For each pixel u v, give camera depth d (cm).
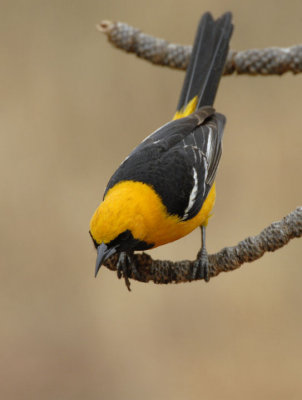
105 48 1683
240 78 1661
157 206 930
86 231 1611
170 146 1007
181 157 989
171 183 953
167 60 1136
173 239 1009
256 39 1627
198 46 1142
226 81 1664
